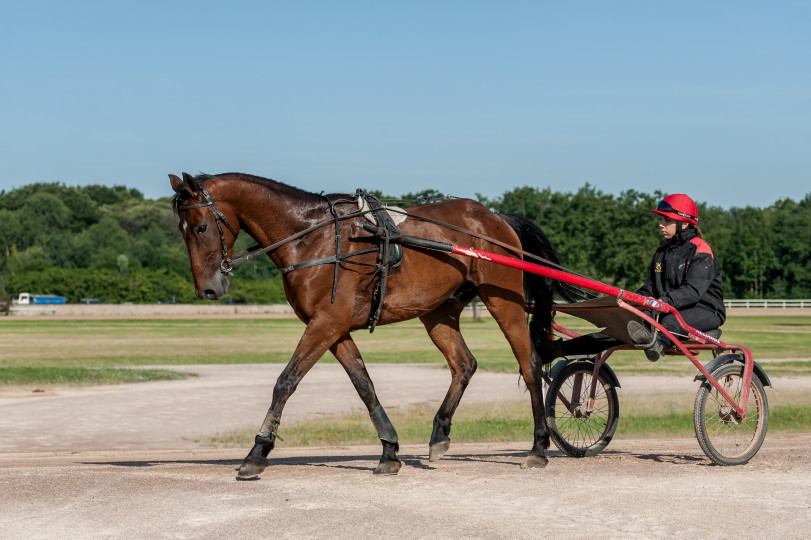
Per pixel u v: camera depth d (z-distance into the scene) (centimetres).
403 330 5694
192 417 1501
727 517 522
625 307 680
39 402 1705
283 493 576
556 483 617
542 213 11856
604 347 752
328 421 1397
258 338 4438
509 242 728
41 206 13075
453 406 738
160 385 2064
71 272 10194
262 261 10619
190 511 528
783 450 793
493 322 6347
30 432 1314
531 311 773
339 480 622
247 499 559
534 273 720
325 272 642
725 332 4497
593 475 650
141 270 10712
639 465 702
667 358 3006
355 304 654
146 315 8244
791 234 10519
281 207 653
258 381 2172
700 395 707
